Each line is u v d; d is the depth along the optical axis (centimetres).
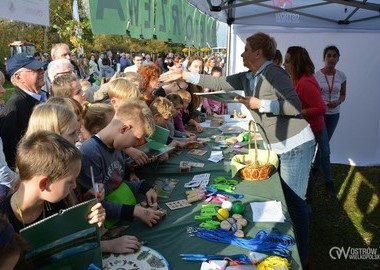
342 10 490
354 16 493
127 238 136
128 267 122
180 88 384
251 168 214
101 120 198
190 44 443
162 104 265
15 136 232
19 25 1415
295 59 306
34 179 105
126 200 170
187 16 414
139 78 294
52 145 106
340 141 546
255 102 229
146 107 171
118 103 230
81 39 1091
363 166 535
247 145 312
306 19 507
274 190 200
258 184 210
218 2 403
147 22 271
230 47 541
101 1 194
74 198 139
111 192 168
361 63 513
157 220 156
